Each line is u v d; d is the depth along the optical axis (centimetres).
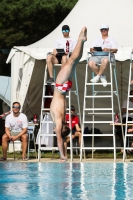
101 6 3628
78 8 3694
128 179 1864
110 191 1573
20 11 6500
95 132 3672
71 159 2730
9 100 4222
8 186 1684
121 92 3741
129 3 3625
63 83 2355
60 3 6384
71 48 2828
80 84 3759
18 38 6525
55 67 3709
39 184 1731
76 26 3544
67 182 1783
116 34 3412
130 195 1489
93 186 1678
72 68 2384
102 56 2748
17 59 3281
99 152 3484
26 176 1969
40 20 6538
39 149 2766
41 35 6650
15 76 3303
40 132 2778
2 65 6912
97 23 3522
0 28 6662
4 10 6581
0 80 4456
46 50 3234
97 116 3778
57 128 2386
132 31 3431
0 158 2850
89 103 3784
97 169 2223
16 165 2442
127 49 3170
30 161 2725
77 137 3178
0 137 4509
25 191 1572
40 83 3609
